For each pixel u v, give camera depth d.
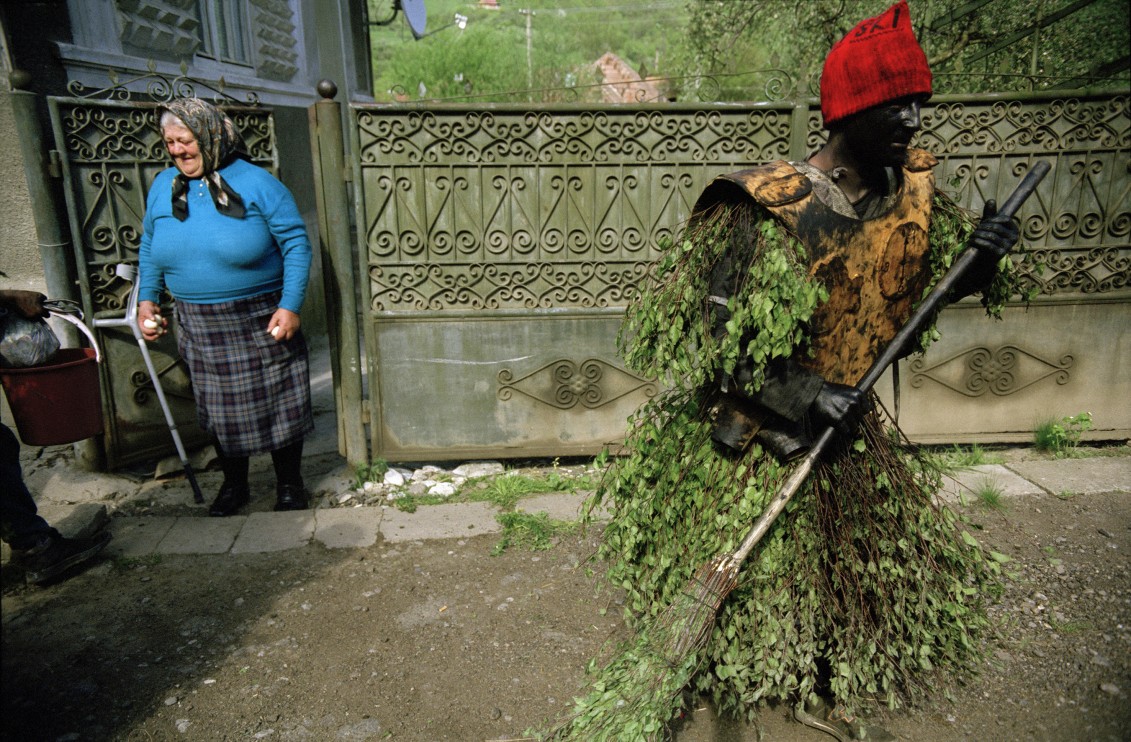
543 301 4.35
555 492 4.25
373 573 3.47
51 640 3.01
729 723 2.50
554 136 4.14
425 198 4.18
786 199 1.91
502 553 3.61
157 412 4.57
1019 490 4.06
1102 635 2.88
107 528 3.82
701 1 10.26
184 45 6.14
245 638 3.02
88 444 4.41
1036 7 6.75
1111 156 4.28
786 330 1.87
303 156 8.50
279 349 3.87
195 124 3.49
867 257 2.01
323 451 5.05
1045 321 4.47
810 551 2.18
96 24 4.96
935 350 4.49
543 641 2.98
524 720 2.58
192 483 4.25
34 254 4.71
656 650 2.13
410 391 4.41
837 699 2.37
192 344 3.79
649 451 2.38
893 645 2.31
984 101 4.18
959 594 2.36
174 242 3.63
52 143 4.53
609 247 4.29
